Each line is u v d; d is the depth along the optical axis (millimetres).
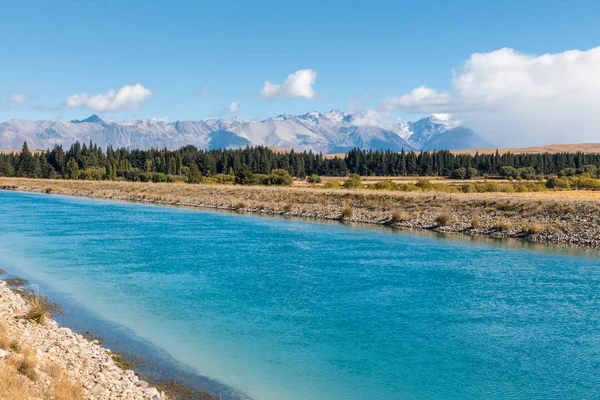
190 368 16844
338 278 30812
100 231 52656
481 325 22094
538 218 54906
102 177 180875
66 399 11609
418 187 103062
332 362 17891
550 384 16438
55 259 36188
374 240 47500
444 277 31391
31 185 140250
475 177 193000
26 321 17766
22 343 14414
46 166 197125
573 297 26734
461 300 25984
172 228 55844
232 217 69188
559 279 31094
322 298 26156
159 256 37969
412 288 28531
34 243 43844
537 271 33562
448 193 83125
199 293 26891
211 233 51781
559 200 60875
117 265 34250
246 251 40531
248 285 28828
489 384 16359
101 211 76562
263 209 79562
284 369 17188
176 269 33125
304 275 31547
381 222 62594
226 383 15789
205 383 15672
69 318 21703
